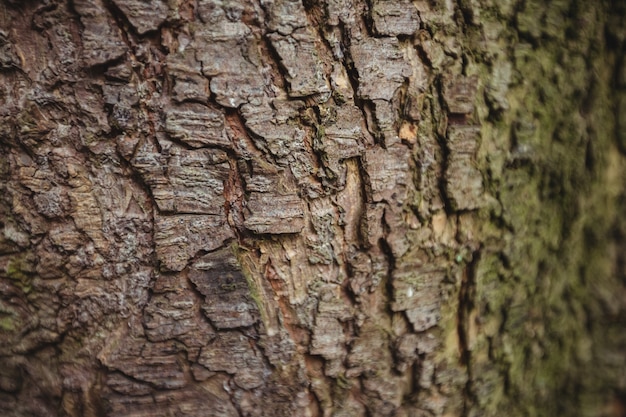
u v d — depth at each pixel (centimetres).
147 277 51
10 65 50
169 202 50
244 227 51
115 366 51
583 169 60
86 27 49
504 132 55
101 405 52
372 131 52
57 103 50
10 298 52
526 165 56
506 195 56
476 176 54
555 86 57
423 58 53
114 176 51
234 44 50
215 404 52
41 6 49
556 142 58
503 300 57
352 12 51
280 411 53
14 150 51
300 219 52
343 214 52
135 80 50
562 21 57
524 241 57
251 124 50
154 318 51
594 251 63
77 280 51
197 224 51
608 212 62
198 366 52
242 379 52
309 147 51
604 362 63
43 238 51
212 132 50
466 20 54
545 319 60
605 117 61
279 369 52
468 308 56
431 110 53
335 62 51
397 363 54
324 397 54
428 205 54
